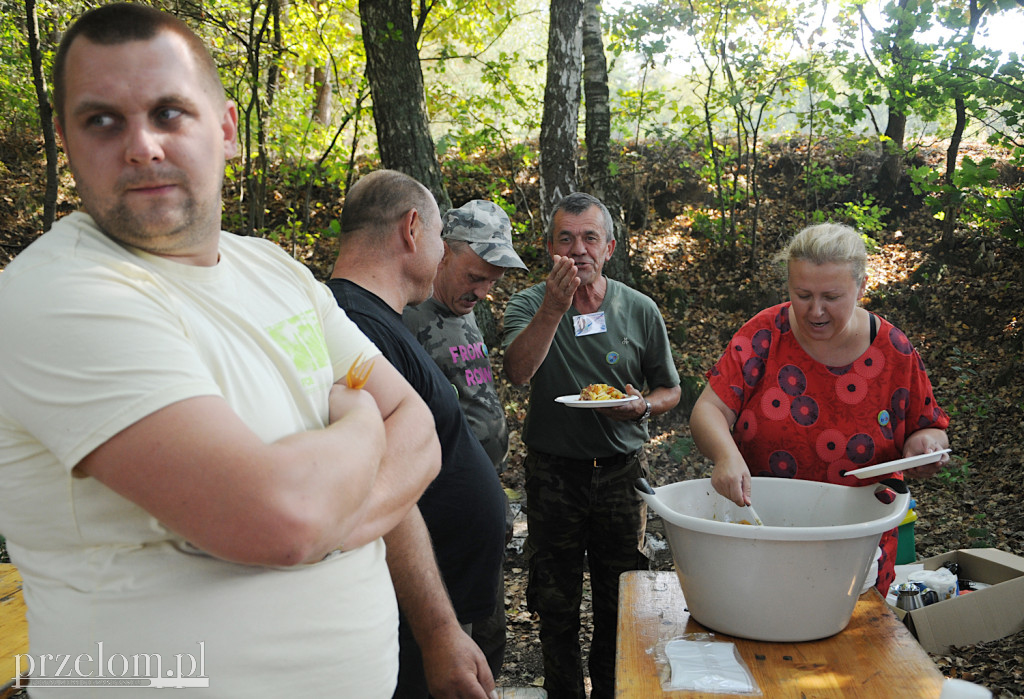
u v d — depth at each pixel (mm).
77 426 893
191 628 978
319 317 1335
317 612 1079
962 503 5688
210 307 1070
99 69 976
